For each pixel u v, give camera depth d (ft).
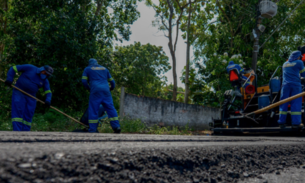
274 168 3.92
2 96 33.19
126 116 32.07
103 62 39.50
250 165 3.76
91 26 37.01
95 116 16.30
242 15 49.11
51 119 29.17
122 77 56.95
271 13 39.09
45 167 1.75
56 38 32.65
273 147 4.75
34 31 37.83
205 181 2.87
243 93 20.77
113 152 2.43
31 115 17.25
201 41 50.57
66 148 2.44
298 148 5.18
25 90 16.90
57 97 34.40
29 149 2.12
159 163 2.70
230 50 51.19
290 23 46.75
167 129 37.19
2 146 2.38
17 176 1.53
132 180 2.23
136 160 2.50
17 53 32.78
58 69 33.01
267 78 49.26
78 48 33.45
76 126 26.86
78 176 1.87
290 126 16.74
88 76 17.06
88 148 2.55
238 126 19.72
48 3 34.86
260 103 19.17
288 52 49.90
